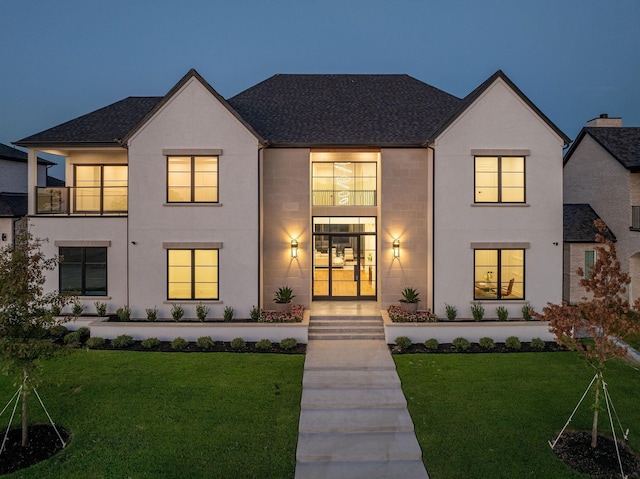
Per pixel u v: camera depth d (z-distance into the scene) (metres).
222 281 16.95
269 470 8.66
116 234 17.44
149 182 16.84
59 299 9.84
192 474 8.44
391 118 19.19
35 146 17.52
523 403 11.14
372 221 20.03
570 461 8.90
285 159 17.83
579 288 21.34
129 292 16.98
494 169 17.03
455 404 11.12
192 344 15.20
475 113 16.83
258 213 16.89
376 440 9.73
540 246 17.02
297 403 11.20
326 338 15.80
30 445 9.27
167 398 11.25
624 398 11.41
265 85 21.81
